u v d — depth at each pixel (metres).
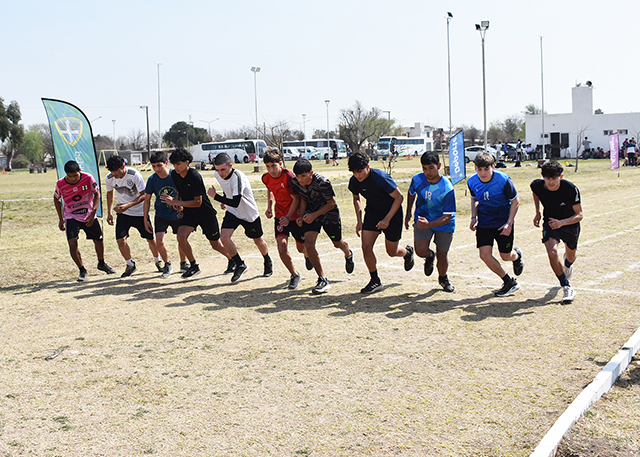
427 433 3.43
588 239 10.83
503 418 3.60
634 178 29.75
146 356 4.89
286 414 3.74
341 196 22.36
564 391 3.96
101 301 6.91
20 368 4.65
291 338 5.30
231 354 4.91
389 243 6.95
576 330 5.30
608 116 60.97
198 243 11.23
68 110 9.59
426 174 6.56
